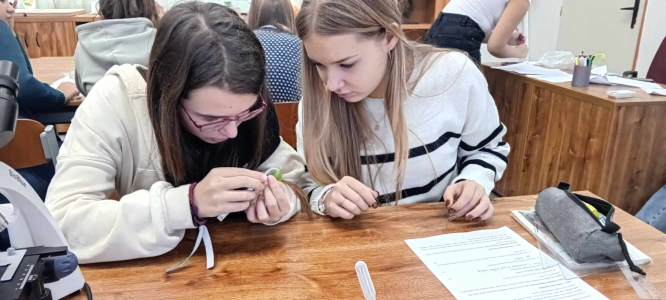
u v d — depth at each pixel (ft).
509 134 8.54
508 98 8.43
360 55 3.17
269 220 2.91
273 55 5.79
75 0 13.79
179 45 2.55
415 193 4.03
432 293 2.34
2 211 2.10
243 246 2.76
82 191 2.81
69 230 2.61
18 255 1.96
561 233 2.73
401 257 2.67
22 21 12.64
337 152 3.86
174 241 2.62
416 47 3.98
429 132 3.90
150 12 6.50
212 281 2.41
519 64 8.91
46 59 9.69
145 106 3.14
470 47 7.91
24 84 5.93
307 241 2.83
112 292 2.31
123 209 2.61
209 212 2.62
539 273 2.52
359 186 3.22
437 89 3.88
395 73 3.60
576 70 7.00
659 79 8.08
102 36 6.24
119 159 3.13
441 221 3.14
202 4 2.77
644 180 6.52
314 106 3.76
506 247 2.79
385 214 3.23
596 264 2.59
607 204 2.84
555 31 14.25
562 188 3.10
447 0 11.96
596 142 6.47
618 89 6.82
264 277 2.45
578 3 14.02
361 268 2.17
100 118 3.06
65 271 2.09
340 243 2.82
